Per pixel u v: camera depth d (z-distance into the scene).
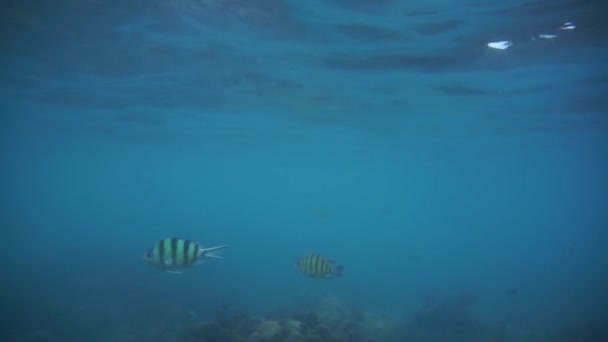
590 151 43.78
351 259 59.72
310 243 88.44
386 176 83.38
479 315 23.44
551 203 181.38
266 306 23.16
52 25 14.80
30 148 52.91
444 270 53.00
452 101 24.17
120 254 40.94
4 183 129.50
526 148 42.59
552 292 34.03
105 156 60.38
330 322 13.88
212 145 47.25
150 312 18.95
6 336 14.99
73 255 39.88
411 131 34.59
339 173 79.25
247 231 125.56
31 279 25.70
